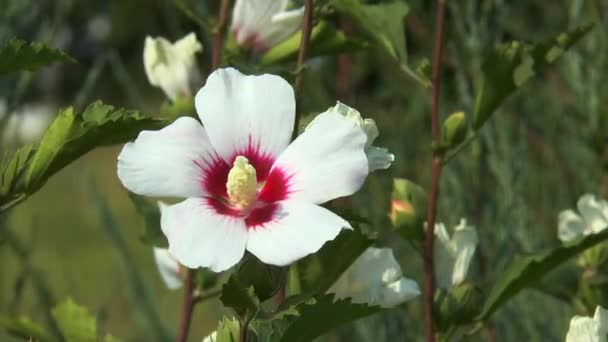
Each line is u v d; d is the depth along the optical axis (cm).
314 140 69
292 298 69
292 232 66
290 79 82
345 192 68
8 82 127
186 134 70
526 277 85
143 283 138
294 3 95
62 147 74
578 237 82
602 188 133
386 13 91
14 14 129
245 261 68
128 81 138
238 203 68
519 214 126
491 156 127
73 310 86
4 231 123
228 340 70
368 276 79
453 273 88
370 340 126
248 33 92
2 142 127
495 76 88
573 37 88
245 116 70
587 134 133
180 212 67
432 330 88
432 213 88
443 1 91
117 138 75
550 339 124
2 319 90
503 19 136
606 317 76
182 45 94
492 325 117
